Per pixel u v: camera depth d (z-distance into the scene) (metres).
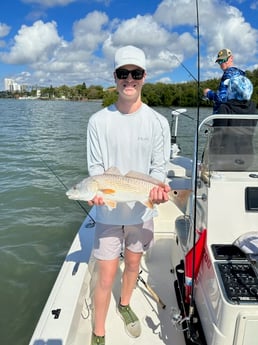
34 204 6.38
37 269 4.21
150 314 2.42
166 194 1.81
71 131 16.81
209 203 2.00
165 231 3.46
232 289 1.67
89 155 2.00
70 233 5.17
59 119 23.41
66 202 6.50
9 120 22.59
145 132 1.91
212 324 1.75
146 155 1.96
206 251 1.97
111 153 1.94
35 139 14.14
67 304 1.99
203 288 1.96
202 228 2.09
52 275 4.09
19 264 4.31
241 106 3.34
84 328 2.17
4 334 3.13
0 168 9.16
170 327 2.29
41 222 5.57
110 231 1.96
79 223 5.54
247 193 1.99
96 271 2.66
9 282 3.94
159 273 2.92
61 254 4.56
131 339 2.19
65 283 2.20
